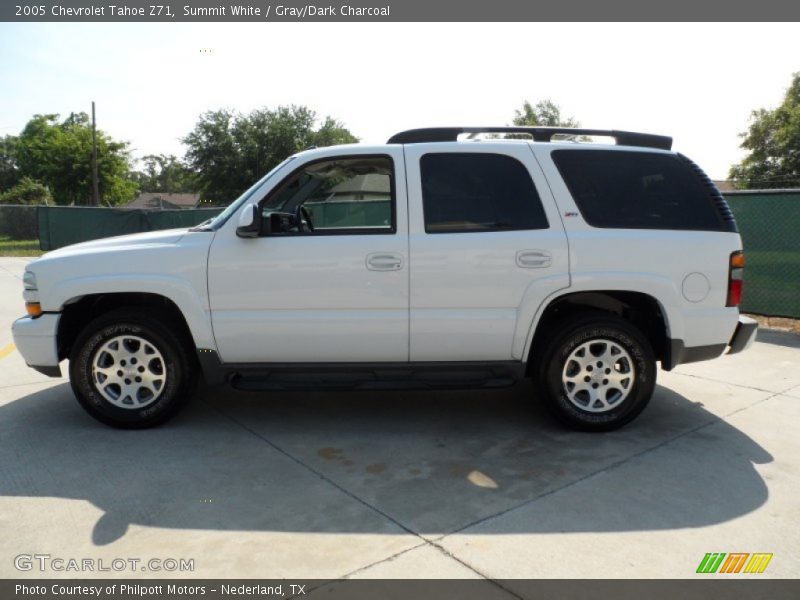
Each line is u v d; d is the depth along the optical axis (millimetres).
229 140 40812
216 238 4160
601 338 4180
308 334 4148
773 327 8023
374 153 4246
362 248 4070
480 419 4605
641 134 4445
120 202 51094
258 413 4699
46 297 4219
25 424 4449
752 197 7992
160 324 4207
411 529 3023
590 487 3484
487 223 4133
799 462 3846
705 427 4441
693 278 4168
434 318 4125
